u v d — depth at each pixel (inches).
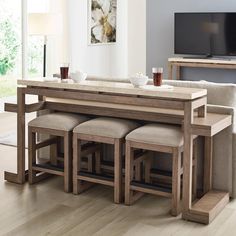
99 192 152.5
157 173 154.1
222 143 145.4
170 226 127.5
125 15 364.8
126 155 139.9
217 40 306.7
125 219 131.9
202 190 149.9
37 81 152.9
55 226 126.5
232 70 303.0
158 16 322.0
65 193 151.1
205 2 308.7
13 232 122.6
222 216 134.6
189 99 127.9
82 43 324.2
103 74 347.9
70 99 156.3
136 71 363.6
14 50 289.3
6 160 185.5
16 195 148.7
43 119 154.4
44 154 177.0
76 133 146.6
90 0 326.3
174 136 133.6
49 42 307.9
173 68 315.6
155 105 133.1
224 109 142.7
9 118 267.0
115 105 151.9
